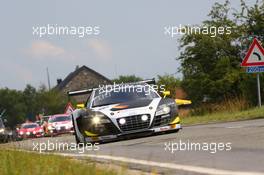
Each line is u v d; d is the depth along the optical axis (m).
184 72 68.94
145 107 29.84
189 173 15.13
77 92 36.41
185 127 39.88
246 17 67.56
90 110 30.38
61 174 16.17
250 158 16.69
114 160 19.94
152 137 29.97
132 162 18.83
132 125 29.53
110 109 30.05
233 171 14.42
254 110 46.03
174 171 15.84
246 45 68.06
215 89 65.62
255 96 58.03
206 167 15.92
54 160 20.19
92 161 19.78
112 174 15.34
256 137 23.02
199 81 66.88
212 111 59.50
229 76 64.62
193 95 68.06
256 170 14.09
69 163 18.44
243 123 36.12
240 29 67.62
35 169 17.67
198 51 67.81
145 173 15.96
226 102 55.53
